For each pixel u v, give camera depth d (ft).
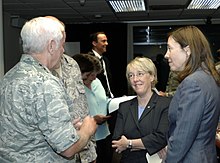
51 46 5.51
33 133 5.22
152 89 7.88
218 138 8.54
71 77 7.97
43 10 21.50
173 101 6.07
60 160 5.41
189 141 5.68
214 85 5.92
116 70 28.07
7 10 21.29
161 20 28.22
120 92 27.76
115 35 28.14
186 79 5.85
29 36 5.43
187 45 6.06
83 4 19.21
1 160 5.31
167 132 6.73
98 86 10.42
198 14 24.77
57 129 5.05
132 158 7.32
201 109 5.65
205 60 6.07
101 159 10.93
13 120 5.22
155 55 28.89
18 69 5.49
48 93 5.15
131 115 7.57
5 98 5.35
